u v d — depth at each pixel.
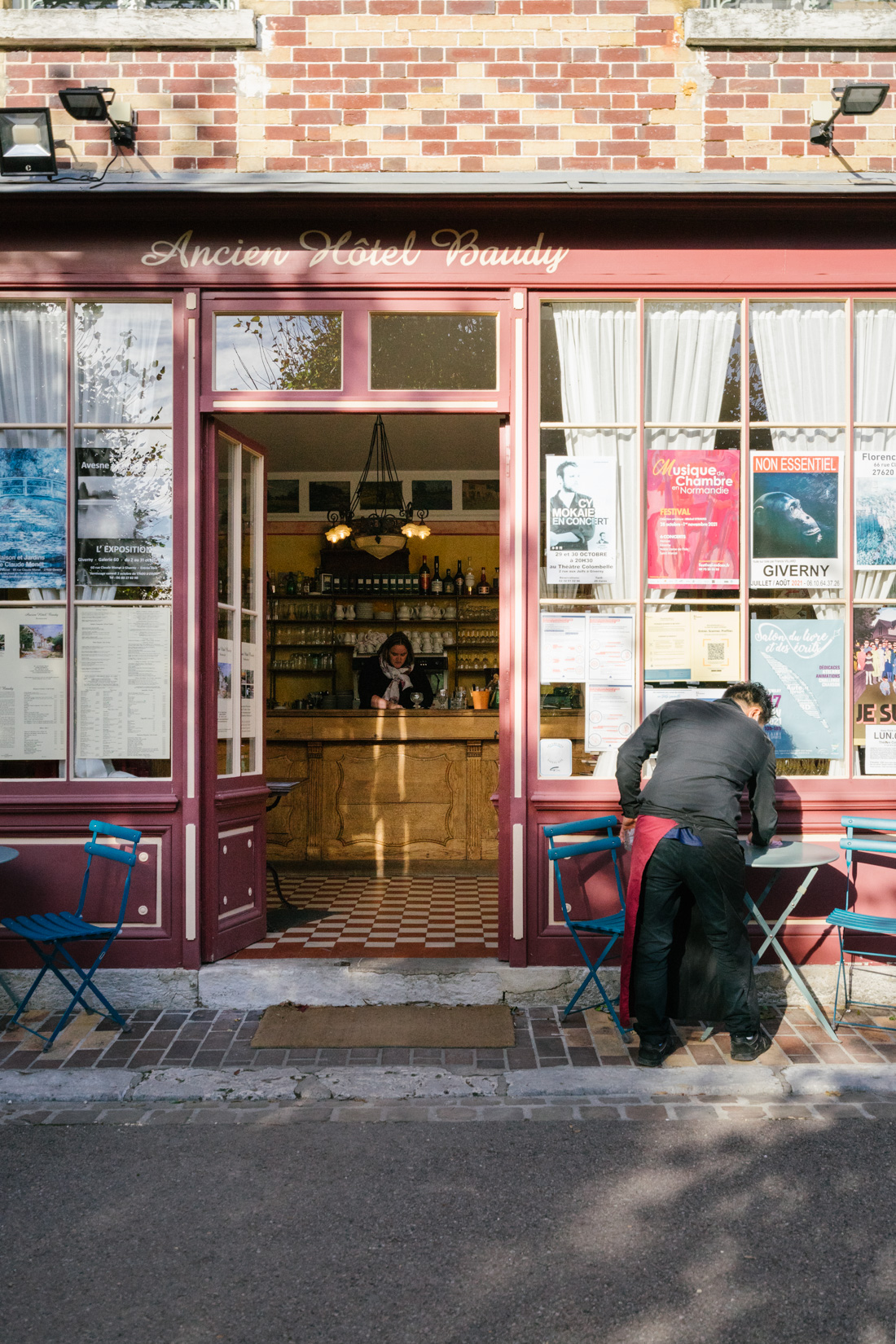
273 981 4.63
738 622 4.85
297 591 10.63
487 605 10.79
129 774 4.76
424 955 4.84
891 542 4.89
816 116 4.73
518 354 4.74
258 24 4.78
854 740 4.86
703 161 4.78
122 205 4.57
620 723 4.81
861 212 4.70
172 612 4.77
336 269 4.72
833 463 4.90
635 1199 3.01
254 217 4.68
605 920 4.40
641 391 4.82
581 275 4.75
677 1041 4.26
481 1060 4.05
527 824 4.71
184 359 4.75
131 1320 2.43
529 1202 2.99
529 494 4.78
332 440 9.90
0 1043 4.23
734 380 4.88
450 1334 2.38
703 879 3.95
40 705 4.77
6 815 4.66
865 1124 3.52
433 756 7.54
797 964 4.73
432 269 4.73
